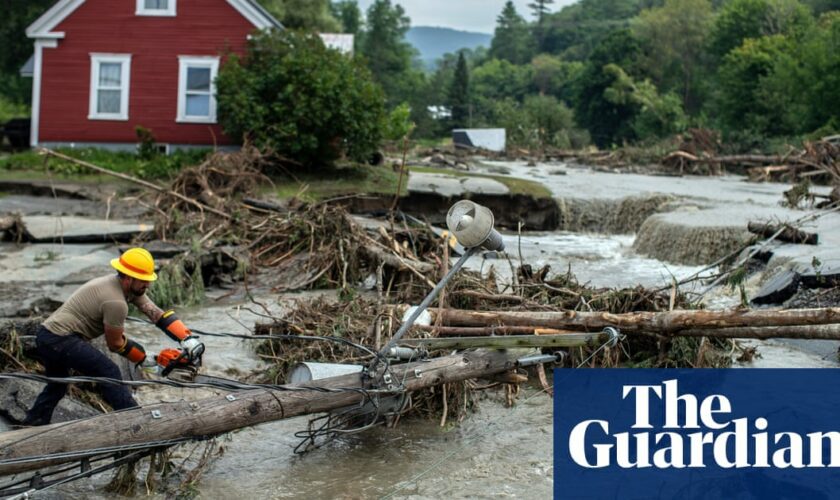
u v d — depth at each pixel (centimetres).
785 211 2025
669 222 1819
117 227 1662
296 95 2317
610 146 9312
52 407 678
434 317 926
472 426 797
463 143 4431
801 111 5419
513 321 905
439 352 862
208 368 938
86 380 608
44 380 593
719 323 812
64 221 1745
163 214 1661
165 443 616
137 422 606
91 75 2723
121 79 2723
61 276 1294
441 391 812
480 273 1127
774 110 6328
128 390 679
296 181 2281
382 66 11912
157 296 1227
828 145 3175
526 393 890
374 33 12188
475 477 683
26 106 5784
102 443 593
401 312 895
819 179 3075
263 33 2466
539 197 2262
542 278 1084
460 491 657
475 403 842
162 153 2717
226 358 980
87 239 1592
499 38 18438
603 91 9312
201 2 2694
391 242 1376
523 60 18200
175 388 859
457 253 1667
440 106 11269
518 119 6444
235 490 653
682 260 1734
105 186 2267
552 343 715
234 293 1353
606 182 2814
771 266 1398
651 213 2241
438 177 2373
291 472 689
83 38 2714
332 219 1464
